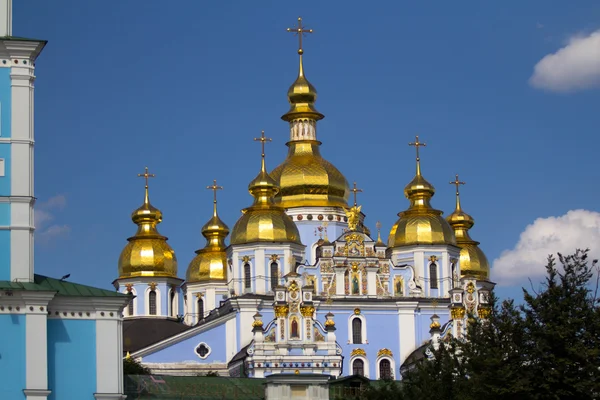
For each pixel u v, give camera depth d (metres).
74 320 86.69
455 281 162.12
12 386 84.12
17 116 87.94
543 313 88.00
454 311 150.75
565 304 87.88
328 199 167.50
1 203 87.06
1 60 88.19
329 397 103.38
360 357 152.75
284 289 145.62
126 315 175.38
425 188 163.88
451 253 162.00
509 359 87.69
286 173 168.25
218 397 99.56
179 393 98.00
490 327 90.69
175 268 178.50
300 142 170.75
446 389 92.31
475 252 176.75
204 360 154.62
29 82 88.50
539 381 86.44
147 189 179.75
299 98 171.62
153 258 176.12
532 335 87.75
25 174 87.56
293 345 144.50
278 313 145.12
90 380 86.25
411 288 156.75
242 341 153.50
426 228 160.88
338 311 153.50
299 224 166.25
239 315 154.25
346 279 154.75
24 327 84.69
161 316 175.25
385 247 156.88
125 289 175.88
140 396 96.69
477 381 87.88
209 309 179.00
